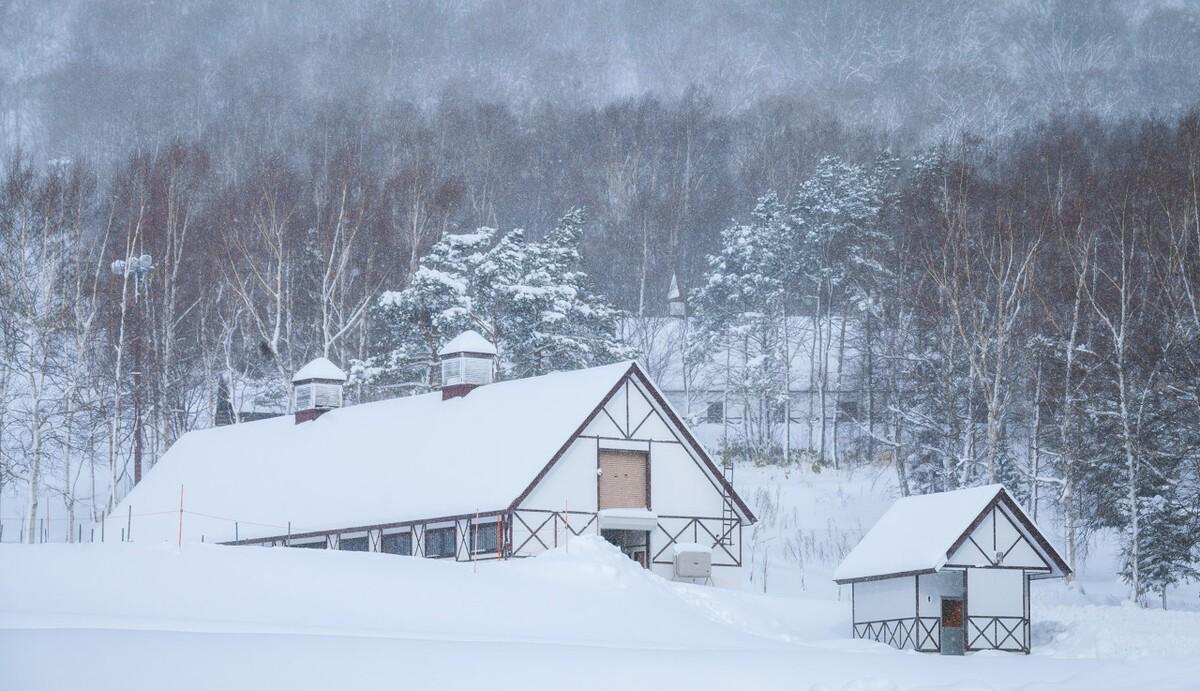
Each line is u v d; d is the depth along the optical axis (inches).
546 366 2436.0
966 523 1301.7
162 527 1947.6
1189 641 1223.5
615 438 1616.6
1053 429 2234.3
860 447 2736.2
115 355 2450.8
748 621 1332.4
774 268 3110.2
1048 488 2283.5
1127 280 2160.4
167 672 619.5
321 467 1839.3
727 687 665.0
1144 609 1425.9
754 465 2667.3
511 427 1640.0
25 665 618.2
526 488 1508.4
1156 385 1884.8
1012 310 2233.0
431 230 2923.2
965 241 2153.1
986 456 2001.7
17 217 2268.7
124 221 2689.5
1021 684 695.7
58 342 2363.4
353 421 1910.7
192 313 2760.8
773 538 2174.0
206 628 874.8
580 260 2669.8
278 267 2598.4
